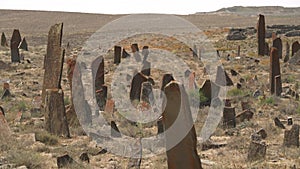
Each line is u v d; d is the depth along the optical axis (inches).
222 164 614.5
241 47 2849.4
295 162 625.0
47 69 977.5
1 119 763.4
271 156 658.2
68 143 774.5
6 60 2106.3
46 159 659.4
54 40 966.4
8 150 674.8
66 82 1609.3
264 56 2272.4
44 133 785.6
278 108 1063.6
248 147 697.6
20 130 847.1
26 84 1530.5
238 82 1488.7
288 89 1294.3
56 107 823.1
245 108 1041.5
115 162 651.5
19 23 6240.2
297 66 1916.8
